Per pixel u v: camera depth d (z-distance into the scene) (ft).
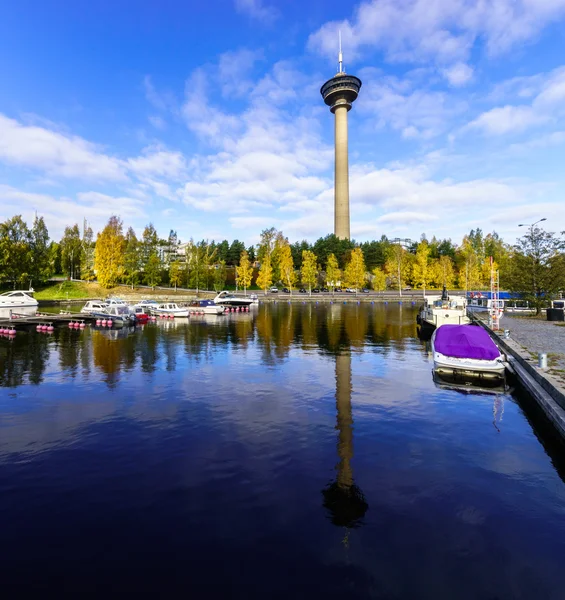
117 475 29.48
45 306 222.28
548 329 101.71
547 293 137.18
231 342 95.76
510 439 37.24
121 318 132.77
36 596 17.84
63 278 306.14
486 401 49.08
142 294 271.08
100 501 25.86
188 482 28.43
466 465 31.73
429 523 23.76
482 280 332.60
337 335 108.78
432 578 19.16
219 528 22.97
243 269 304.71
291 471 30.30
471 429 39.73
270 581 18.85
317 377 60.59
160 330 120.88
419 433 38.52
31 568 19.66
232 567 19.79
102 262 271.08
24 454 33.19
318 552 20.95
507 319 132.67
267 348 87.15
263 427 39.70
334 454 33.45
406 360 73.72
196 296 276.62
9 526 23.08
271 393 51.93
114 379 59.21
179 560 20.27
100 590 18.21
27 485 27.94
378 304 248.93
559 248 136.56
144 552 20.88
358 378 59.98
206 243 384.68
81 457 32.63
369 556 20.72
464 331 62.64
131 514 24.38
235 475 29.53
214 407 46.09
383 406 46.73
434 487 28.12
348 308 216.95
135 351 83.15
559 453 34.30
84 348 86.89
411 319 155.02
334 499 26.27
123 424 40.47
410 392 52.70
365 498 26.48
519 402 48.70
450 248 385.91
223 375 61.82
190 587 18.44
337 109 423.64
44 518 23.89
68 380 58.59
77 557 20.47
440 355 60.70
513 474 30.30
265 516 24.22
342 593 18.12
